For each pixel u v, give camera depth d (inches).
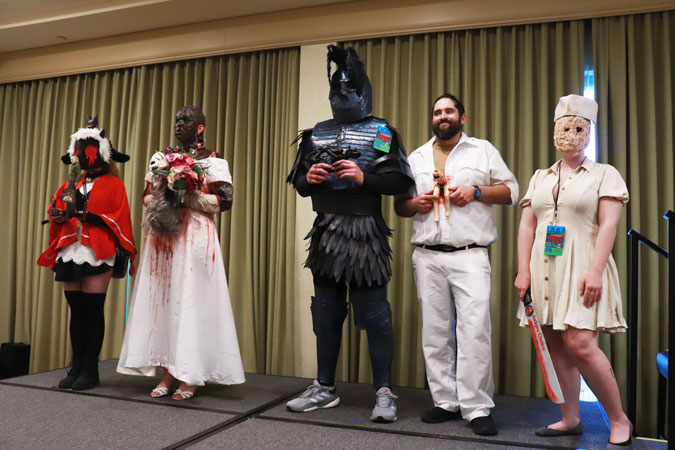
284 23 159.0
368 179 98.3
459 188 95.4
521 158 138.9
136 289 112.0
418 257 101.7
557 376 89.7
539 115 138.9
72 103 187.2
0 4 166.2
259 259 157.1
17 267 184.1
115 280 169.9
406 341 140.4
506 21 140.7
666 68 131.3
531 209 94.0
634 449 79.8
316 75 155.3
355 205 101.2
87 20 168.4
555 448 82.2
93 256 115.8
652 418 125.9
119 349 167.6
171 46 171.6
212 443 82.0
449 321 99.6
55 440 82.7
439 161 103.0
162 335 110.0
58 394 111.6
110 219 117.5
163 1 155.6
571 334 82.0
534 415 104.3
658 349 127.0
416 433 88.5
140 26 172.2
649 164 130.5
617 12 134.0
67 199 113.7
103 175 121.7
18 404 103.6
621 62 133.8
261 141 161.0
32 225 183.5
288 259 151.6
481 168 99.4
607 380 81.7
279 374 149.9
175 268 108.3
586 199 84.0
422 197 98.2
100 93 183.3
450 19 144.6
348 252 100.0
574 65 136.3
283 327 151.7
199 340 106.4
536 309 87.1
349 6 153.5
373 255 101.0
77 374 118.6
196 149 114.6
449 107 100.4
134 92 178.5
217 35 166.2
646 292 128.8
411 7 148.0
